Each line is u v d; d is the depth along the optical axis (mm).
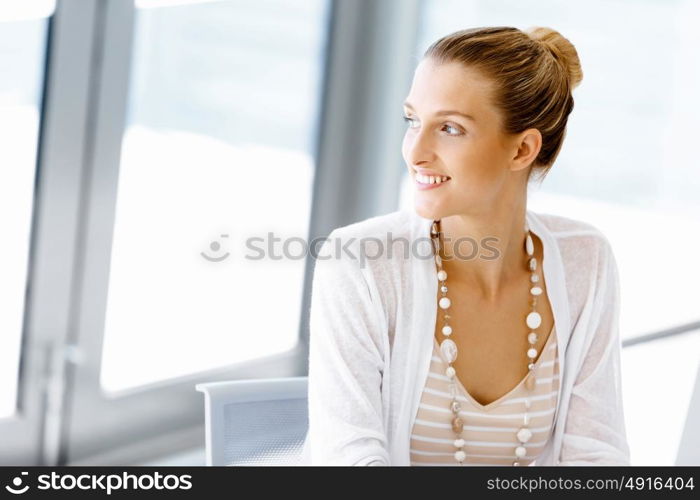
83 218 3541
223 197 4105
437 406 2008
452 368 1998
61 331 3566
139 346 3904
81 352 3652
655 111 5340
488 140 1842
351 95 4566
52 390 3572
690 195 5566
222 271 4168
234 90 4039
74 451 3729
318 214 4578
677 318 5559
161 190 3838
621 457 2053
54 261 3477
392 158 4660
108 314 3754
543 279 2117
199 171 3979
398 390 2012
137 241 3793
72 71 3361
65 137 3396
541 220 2229
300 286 4547
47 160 3365
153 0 3605
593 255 2207
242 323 4316
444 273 2029
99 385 3764
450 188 1867
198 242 4039
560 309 2104
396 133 4629
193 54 3826
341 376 1967
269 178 4305
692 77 5441
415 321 2000
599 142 5168
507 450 2064
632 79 5203
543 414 2072
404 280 2027
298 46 4270
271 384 2301
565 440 2121
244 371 4355
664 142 5422
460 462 2037
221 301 4195
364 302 1992
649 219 5445
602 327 2205
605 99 5129
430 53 1864
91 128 3482
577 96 5016
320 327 2006
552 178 5035
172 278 3967
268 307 4418
